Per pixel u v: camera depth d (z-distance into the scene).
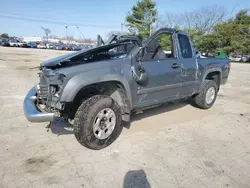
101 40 4.19
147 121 4.09
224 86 8.54
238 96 6.62
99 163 2.61
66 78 2.56
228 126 3.95
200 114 4.62
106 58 3.21
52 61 2.91
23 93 5.86
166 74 3.59
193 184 2.27
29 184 2.19
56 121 3.87
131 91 3.12
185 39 4.09
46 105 2.88
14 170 2.41
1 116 4.05
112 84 3.09
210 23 34.56
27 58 17.88
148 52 3.82
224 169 2.56
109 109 2.90
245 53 31.67
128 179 2.32
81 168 2.49
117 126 3.04
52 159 2.67
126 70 3.03
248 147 3.13
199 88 4.52
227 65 5.26
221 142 3.28
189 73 4.07
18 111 4.36
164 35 3.94
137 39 3.17
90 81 2.66
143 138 3.33
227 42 31.41
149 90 3.38
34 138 3.22
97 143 2.83
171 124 3.97
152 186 2.21
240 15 33.62
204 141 3.29
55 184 2.21
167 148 3.03
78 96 3.09
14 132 3.39
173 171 2.48
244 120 4.31
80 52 3.17
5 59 16.03
